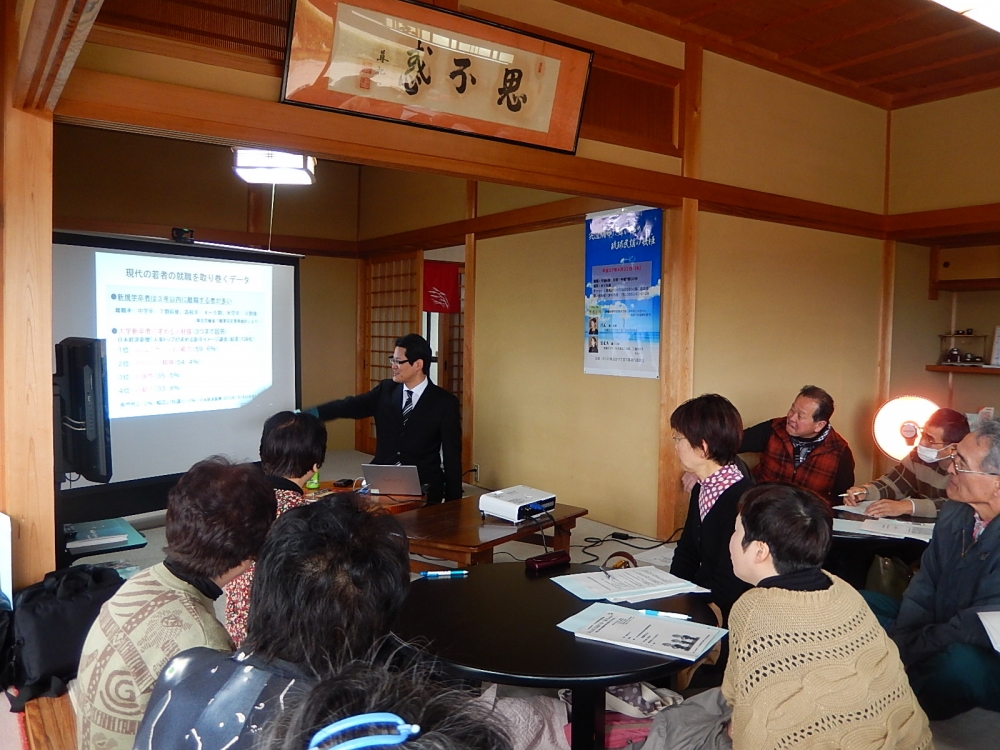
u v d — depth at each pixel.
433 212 6.03
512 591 1.97
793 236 4.64
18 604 2.19
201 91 2.54
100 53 2.40
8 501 2.29
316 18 2.61
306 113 2.75
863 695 1.31
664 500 4.19
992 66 4.42
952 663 2.03
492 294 5.44
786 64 4.44
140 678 1.16
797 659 1.33
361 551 0.92
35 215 2.28
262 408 4.56
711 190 4.12
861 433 5.15
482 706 0.54
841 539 2.64
